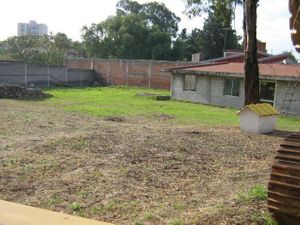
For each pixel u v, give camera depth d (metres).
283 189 3.88
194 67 30.19
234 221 4.49
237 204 5.11
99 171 7.20
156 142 10.23
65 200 5.69
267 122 14.07
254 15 16.05
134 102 25.84
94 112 19.16
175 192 6.11
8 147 9.17
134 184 6.52
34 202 5.59
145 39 57.41
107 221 4.89
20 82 36.34
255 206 4.96
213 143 10.86
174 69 29.84
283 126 18.53
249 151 10.02
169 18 70.38
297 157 3.86
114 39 58.50
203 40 56.69
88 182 6.53
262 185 6.25
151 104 25.06
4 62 34.97
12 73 35.62
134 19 57.88
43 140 10.08
